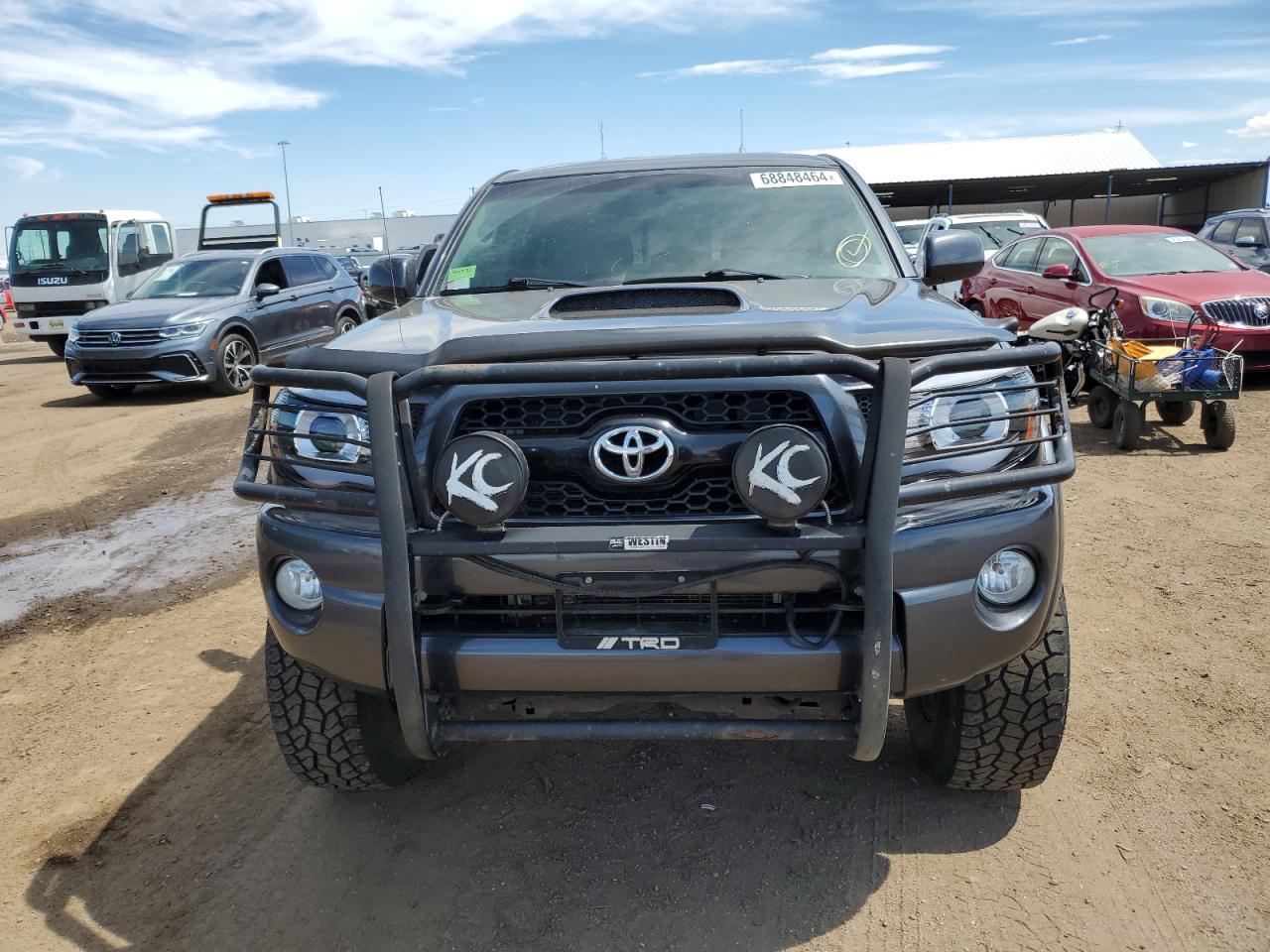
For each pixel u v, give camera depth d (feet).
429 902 8.58
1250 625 13.39
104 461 28.22
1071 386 27.53
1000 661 7.85
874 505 7.02
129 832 9.84
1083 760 10.32
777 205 12.35
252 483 8.12
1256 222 45.52
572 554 7.28
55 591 17.17
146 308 40.01
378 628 7.72
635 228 12.14
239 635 14.84
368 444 7.88
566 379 7.12
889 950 7.79
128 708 12.57
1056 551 7.88
